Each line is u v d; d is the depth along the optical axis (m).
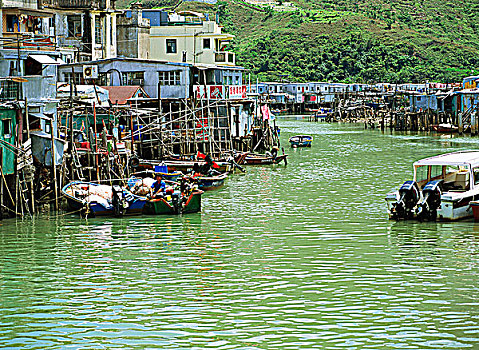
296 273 34.97
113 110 70.44
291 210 52.19
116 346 26.23
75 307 30.44
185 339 26.81
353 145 111.50
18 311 29.97
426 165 47.38
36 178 52.78
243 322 28.48
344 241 41.56
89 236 43.78
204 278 34.34
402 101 173.75
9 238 43.19
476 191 46.44
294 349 25.73
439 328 27.44
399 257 37.56
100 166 57.62
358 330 27.41
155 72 88.06
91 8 93.00
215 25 121.00
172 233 44.66
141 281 34.00
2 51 61.22
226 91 91.12
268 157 84.44
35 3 77.38
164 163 68.56
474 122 128.75
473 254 37.88
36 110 55.81
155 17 119.12
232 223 47.62
